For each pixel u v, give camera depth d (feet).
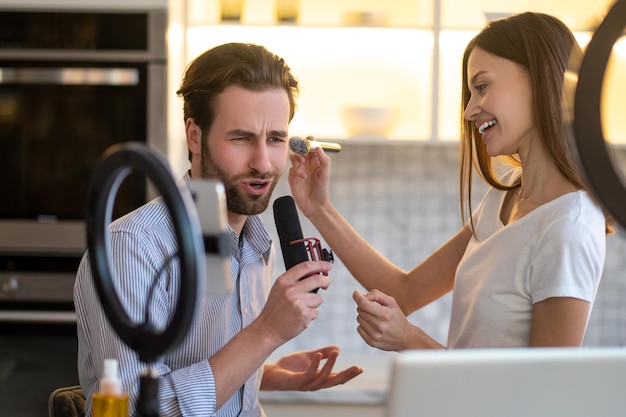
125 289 4.84
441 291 6.83
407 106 11.45
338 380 6.00
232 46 5.27
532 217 5.33
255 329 4.95
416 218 11.71
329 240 6.92
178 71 10.09
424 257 11.73
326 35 11.10
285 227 5.30
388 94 11.45
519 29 5.39
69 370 9.48
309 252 5.36
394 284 6.89
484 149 6.08
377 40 11.29
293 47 11.41
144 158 3.23
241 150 5.18
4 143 9.45
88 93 9.41
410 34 10.96
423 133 11.33
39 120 9.43
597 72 3.22
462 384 3.00
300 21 11.11
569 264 5.10
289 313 4.89
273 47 11.36
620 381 3.04
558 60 5.28
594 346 11.68
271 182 5.30
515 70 5.40
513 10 10.77
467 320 5.64
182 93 5.42
